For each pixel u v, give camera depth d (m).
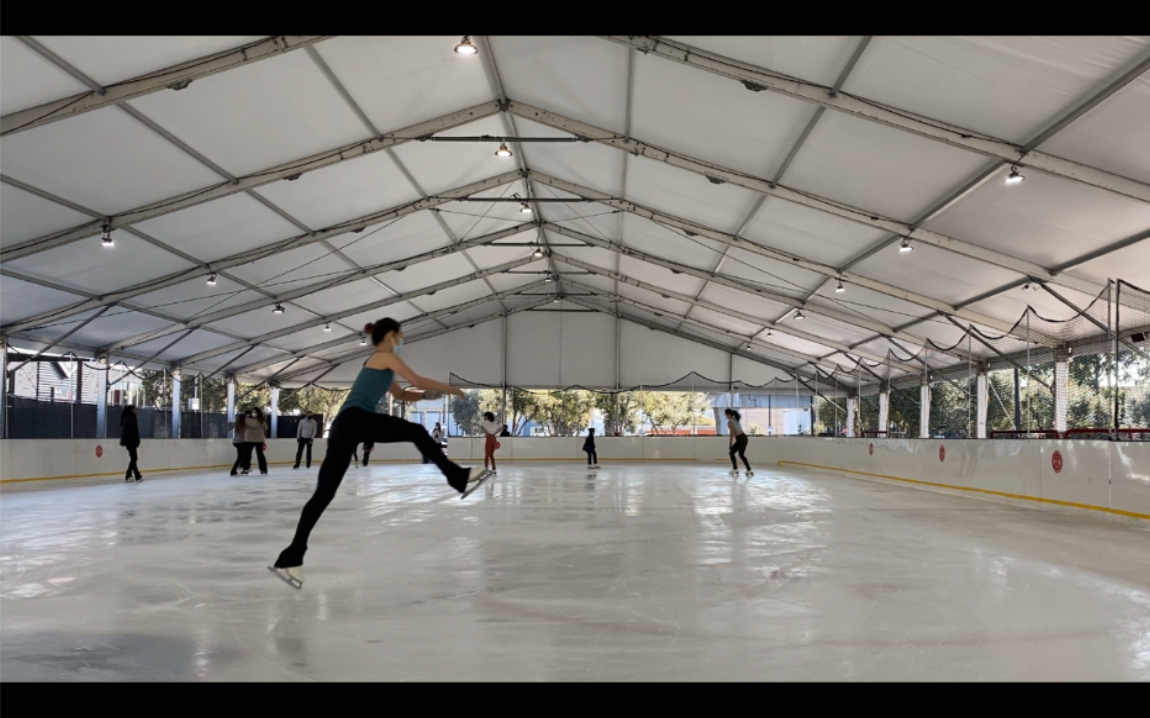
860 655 3.02
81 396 17.12
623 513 8.62
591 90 10.66
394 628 3.42
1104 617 3.65
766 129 10.18
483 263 21.05
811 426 26.09
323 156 11.54
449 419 27.67
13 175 9.98
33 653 3.04
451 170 14.01
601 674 2.77
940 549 5.89
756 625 3.47
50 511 8.94
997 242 11.26
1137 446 7.71
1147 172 8.34
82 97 8.56
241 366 24.06
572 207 17.02
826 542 6.25
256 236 14.05
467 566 5.07
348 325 23.02
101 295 14.55
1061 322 11.62
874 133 9.45
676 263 18.42
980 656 3.01
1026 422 17.83
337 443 3.66
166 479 15.80
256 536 6.66
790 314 20.11
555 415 28.61
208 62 8.56
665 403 27.52
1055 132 8.12
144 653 3.04
